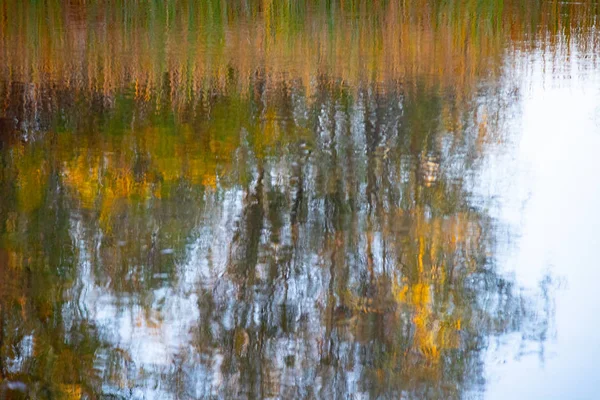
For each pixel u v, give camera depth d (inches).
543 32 623.2
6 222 253.3
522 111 380.8
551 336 203.2
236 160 310.3
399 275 232.5
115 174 294.2
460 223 262.1
